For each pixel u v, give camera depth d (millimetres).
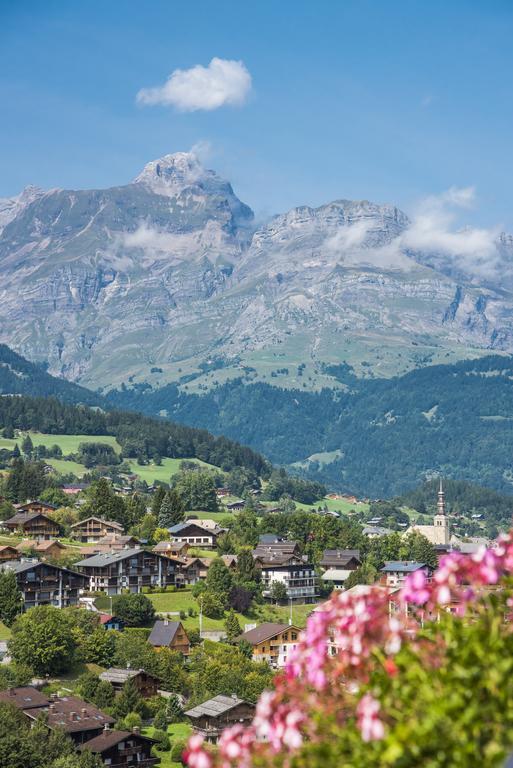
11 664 151000
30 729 118188
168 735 132250
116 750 119812
